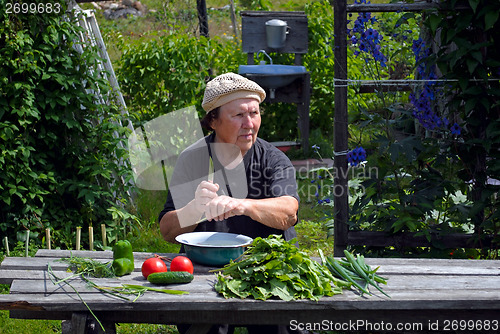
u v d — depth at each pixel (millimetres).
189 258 2773
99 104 5805
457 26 4078
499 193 4418
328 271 2498
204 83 8469
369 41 4414
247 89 2865
